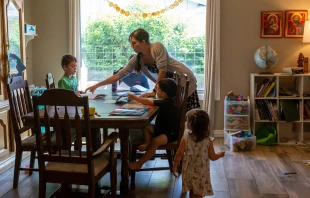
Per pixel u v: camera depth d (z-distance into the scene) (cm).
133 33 334
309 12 466
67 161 230
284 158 394
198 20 493
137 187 316
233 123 450
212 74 477
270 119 454
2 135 361
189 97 356
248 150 423
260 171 353
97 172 237
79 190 308
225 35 480
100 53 509
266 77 473
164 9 482
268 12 470
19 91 340
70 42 494
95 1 501
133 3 496
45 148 279
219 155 265
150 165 373
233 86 487
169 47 500
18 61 388
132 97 296
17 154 309
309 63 471
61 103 219
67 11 496
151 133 301
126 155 276
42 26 502
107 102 313
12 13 382
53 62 506
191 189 258
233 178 335
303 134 476
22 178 334
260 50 457
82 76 512
